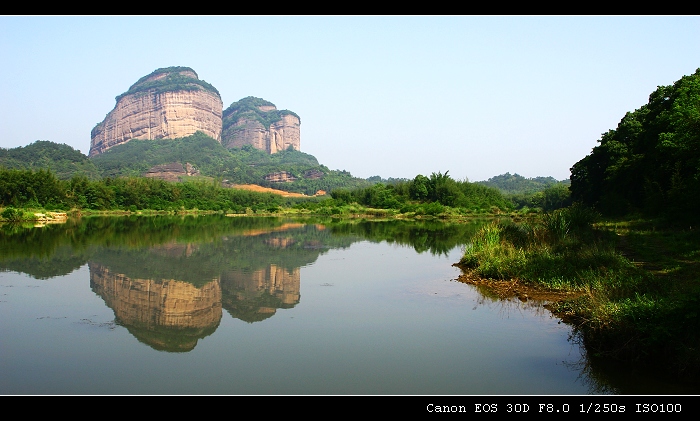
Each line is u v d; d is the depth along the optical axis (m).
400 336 8.69
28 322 9.52
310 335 8.77
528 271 13.38
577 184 49.25
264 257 19.20
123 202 69.62
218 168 164.12
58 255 18.72
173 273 15.10
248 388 6.51
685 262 13.67
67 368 7.18
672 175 26.00
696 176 21.61
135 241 24.67
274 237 28.55
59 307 10.67
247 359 7.55
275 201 98.75
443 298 11.77
